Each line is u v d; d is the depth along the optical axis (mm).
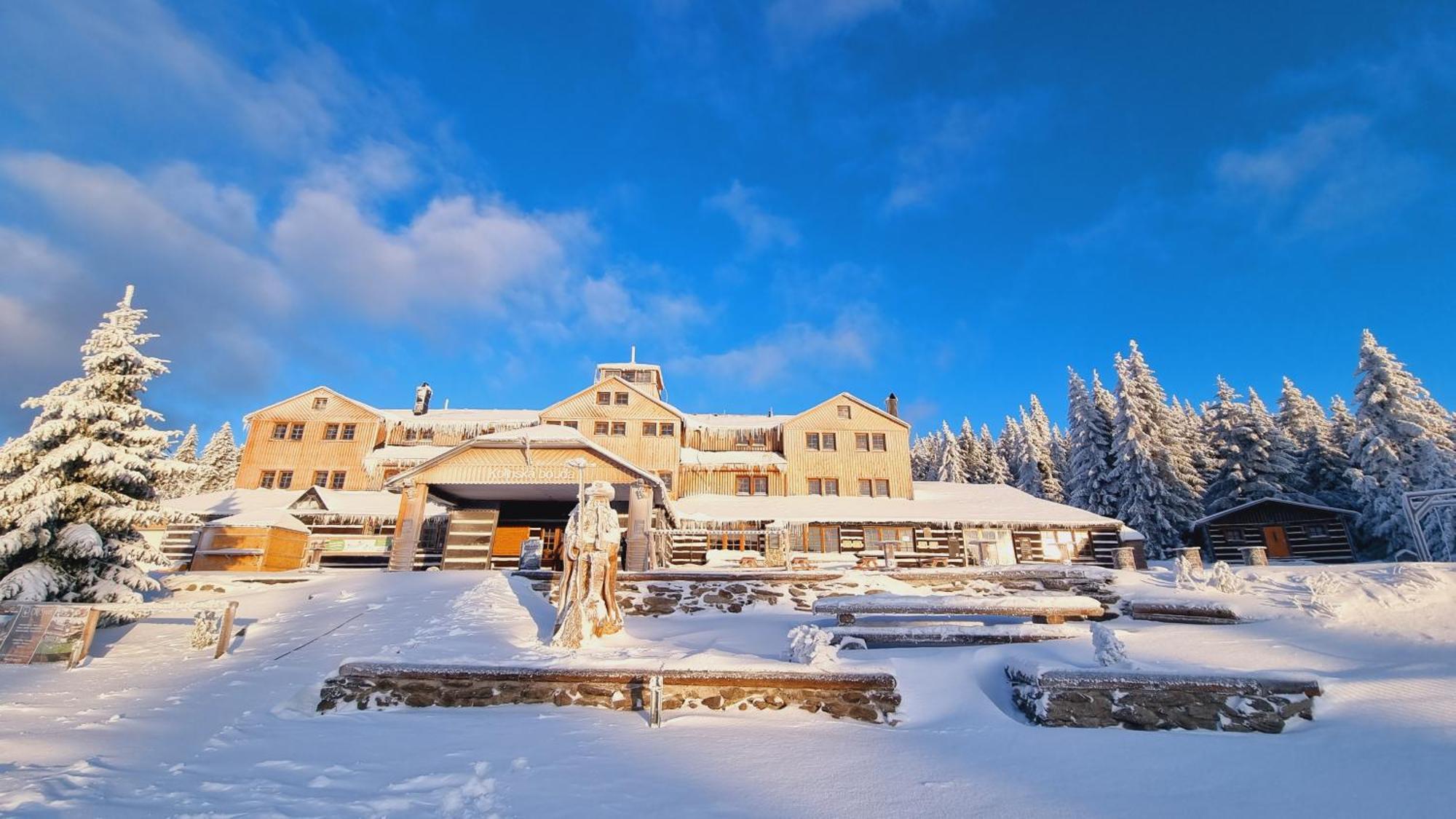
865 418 35375
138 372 16000
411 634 12203
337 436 34344
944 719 8414
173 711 8680
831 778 6195
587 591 11305
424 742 7277
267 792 5738
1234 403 41938
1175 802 5598
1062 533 29031
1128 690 8117
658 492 21047
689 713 8594
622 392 35062
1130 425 39406
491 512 23547
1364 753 6547
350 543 25656
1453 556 26531
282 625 13711
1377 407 34469
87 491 14359
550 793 5727
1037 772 6387
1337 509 32562
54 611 11594
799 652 9438
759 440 36406
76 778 6047
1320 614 12500
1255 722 7746
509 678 9039
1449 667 8945
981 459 62156
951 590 17266
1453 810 5277
